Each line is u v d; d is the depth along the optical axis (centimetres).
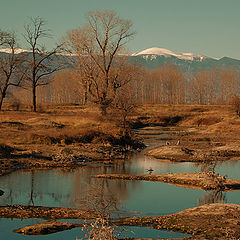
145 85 18862
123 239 1628
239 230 1728
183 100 19962
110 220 1952
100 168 3544
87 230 1747
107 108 7800
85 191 2588
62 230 1766
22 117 7000
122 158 4250
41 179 2952
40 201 2320
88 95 8494
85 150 4409
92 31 7956
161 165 3784
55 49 8388
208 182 2791
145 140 6425
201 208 2086
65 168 3472
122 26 7925
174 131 8362
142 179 3028
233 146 5109
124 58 8056
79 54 7962
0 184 2745
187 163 3941
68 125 6328
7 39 8144
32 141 4641
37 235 1692
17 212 2041
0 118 6644
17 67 8556
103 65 8025
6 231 1742
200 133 7719
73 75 8300
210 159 4144
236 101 10825
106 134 5316
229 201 2358
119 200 2369
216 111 11750
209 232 1702
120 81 7925
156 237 1669
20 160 3622
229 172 3419
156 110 12194
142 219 1939
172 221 1884
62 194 2492
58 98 18938
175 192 2592
